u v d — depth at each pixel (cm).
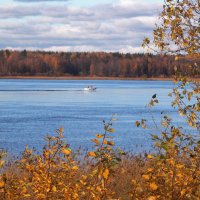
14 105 15250
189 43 1458
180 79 1452
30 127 8788
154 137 1236
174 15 1457
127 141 6438
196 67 1452
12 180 1366
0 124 9325
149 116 10869
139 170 1895
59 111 12756
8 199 1298
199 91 1423
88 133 7775
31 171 1345
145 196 1181
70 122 9769
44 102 16850
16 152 5600
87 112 12400
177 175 1192
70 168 1366
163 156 1204
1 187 1279
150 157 1224
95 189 1202
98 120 10106
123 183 1786
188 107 1427
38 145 6394
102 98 19662
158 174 1191
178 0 1463
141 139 6650
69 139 6975
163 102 16188
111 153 1193
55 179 1329
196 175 1202
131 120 9950
